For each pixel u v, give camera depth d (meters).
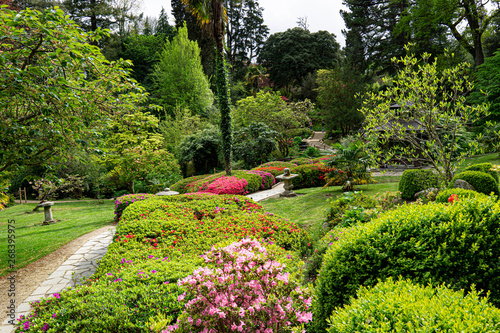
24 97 4.59
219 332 2.19
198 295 2.32
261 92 25.97
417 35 21.25
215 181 12.55
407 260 2.22
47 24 4.20
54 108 4.71
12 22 3.91
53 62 4.68
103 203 17.81
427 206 2.62
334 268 2.50
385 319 1.48
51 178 6.10
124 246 4.91
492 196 2.46
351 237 2.59
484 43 24.28
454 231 2.22
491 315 1.39
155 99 30.73
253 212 6.82
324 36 43.06
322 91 28.14
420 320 1.44
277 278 2.42
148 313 2.72
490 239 2.15
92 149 5.98
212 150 24.03
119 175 17.59
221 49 13.09
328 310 2.46
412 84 6.04
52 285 5.30
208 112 29.66
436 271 2.14
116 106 5.98
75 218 11.94
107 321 2.64
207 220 6.17
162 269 3.61
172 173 19.70
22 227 10.68
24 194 20.23
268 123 24.28
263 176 14.26
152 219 6.17
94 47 4.62
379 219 2.68
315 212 8.44
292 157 23.42
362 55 30.64
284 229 5.61
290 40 41.81
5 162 4.87
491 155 12.59
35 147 4.96
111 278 3.59
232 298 2.24
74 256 6.74
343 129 27.42
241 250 2.61
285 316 2.20
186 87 31.11
